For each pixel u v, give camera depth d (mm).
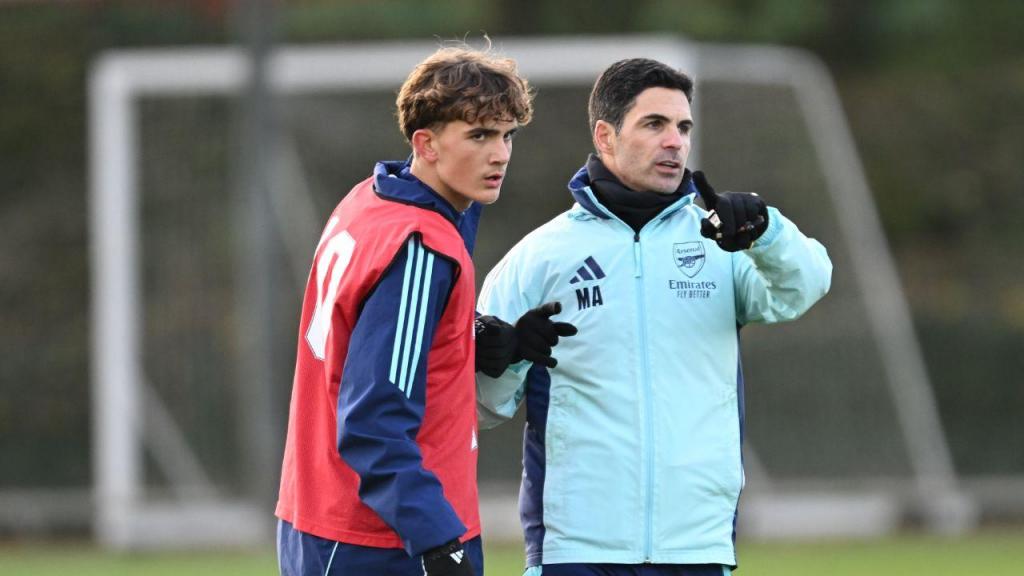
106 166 38656
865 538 38250
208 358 39188
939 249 63875
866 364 41062
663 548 13258
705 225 12750
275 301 36875
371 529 11922
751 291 13633
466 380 12156
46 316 49562
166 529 37469
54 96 53312
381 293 11500
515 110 11992
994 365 52781
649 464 13289
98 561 34156
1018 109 65438
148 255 39812
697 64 40719
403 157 39875
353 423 11344
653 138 13320
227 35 52719
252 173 36750
